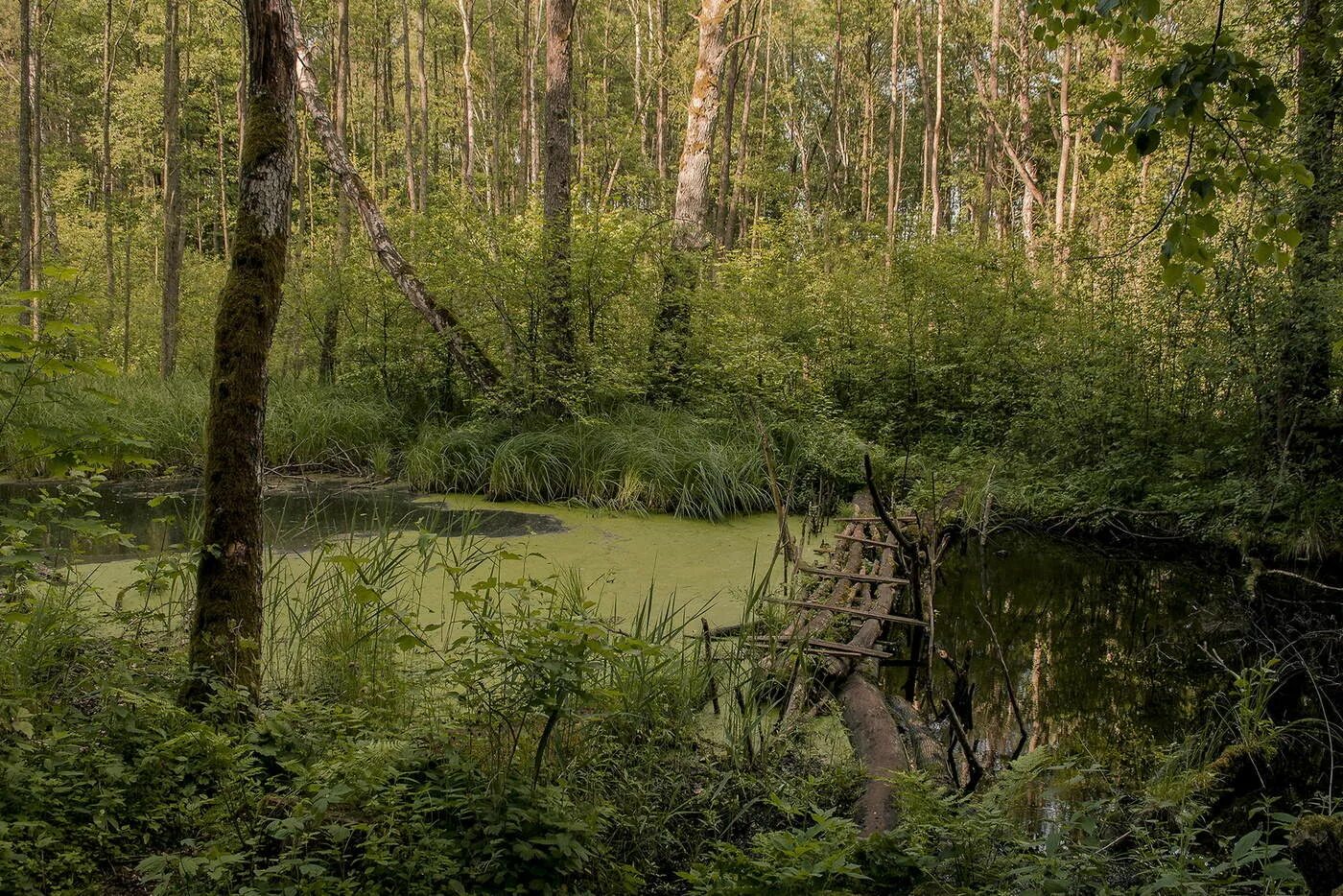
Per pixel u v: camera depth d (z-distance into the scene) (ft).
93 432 12.80
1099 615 22.67
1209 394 32.27
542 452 32.42
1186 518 29.09
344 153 37.35
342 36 54.65
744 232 97.60
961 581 25.45
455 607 17.89
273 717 10.94
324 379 46.78
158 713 10.82
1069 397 35.40
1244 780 13.53
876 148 112.27
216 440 11.88
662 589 21.26
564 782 10.74
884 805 11.34
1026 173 65.62
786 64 117.19
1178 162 30.78
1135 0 11.03
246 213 12.05
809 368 44.62
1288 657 19.39
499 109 100.73
